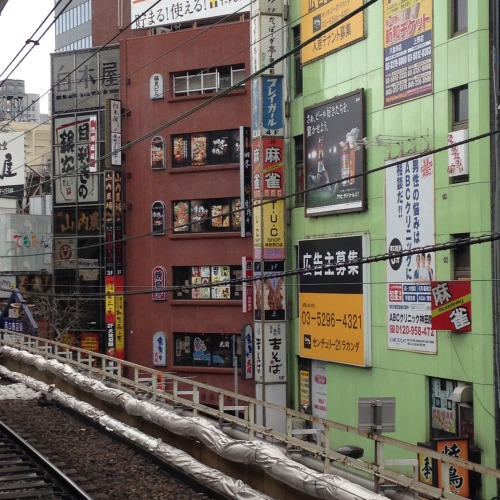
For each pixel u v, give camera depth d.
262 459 13.66
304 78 25.23
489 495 18.16
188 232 33.09
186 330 32.84
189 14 33.50
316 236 24.59
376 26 22.02
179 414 18.86
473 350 18.69
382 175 21.67
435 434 20.14
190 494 14.55
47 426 20.94
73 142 37.47
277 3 26.02
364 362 22.11
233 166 32.19
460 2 19.58
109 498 13.98
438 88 19.84
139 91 34.25
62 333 36.56
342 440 23.20
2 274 42.69
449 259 19.56
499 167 18.14
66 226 37.59
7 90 100.81
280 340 25.88
